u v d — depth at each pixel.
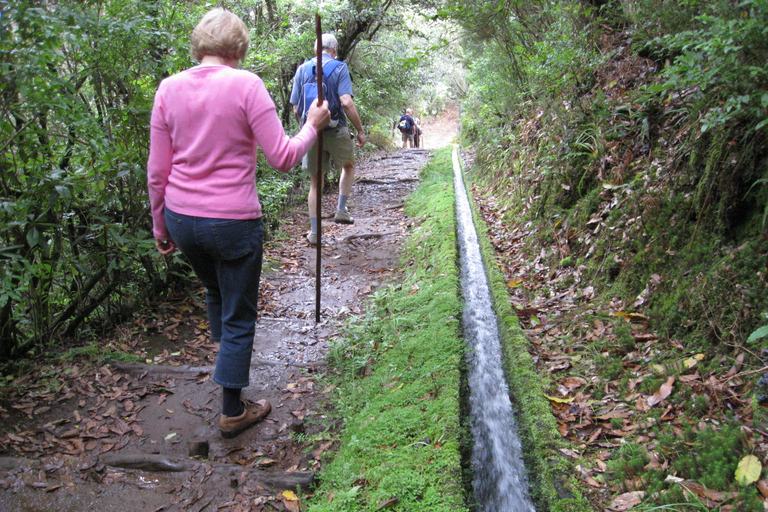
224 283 2.44
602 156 4.13
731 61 2.52
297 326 3.74
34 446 2.45
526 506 2.07
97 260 3.38
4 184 2.82
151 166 2.34
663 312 2.87
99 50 3.20
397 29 11.28
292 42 7.38
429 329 3.22
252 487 2.22
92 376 3.02
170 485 2.23
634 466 2.09
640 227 3.34
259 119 2.25
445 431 2.28
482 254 4.78
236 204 2.30
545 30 6.17
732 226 2.80
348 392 2.90
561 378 2.79
